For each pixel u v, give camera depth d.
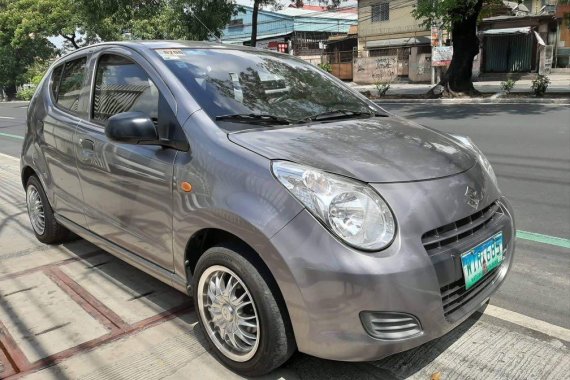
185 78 3.08
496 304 3.38
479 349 2.85
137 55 3.35
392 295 2.18
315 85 3.67
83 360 2.84
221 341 2.73
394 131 3.07
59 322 3.25
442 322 2.33
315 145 2.64
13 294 3.65
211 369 2.73
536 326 3.07
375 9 35.59
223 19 21.78
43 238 4.61
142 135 2.82
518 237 4.59
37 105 4.46
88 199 3.63
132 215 3.16
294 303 2.28
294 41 45.97
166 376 2.68
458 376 2.62
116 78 3.50
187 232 2.72
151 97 3.13
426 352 2.83
